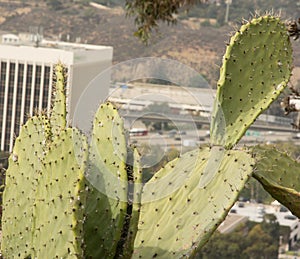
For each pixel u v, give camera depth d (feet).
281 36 15.24
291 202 14.21
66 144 10.73
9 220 12.59
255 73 14.73
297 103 22.61
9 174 12.71
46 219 10.99
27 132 12.60
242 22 15.05
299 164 15.05
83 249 10.64
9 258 12.64
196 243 12.02
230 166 12.42
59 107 12.43
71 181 10.58
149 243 12.46
